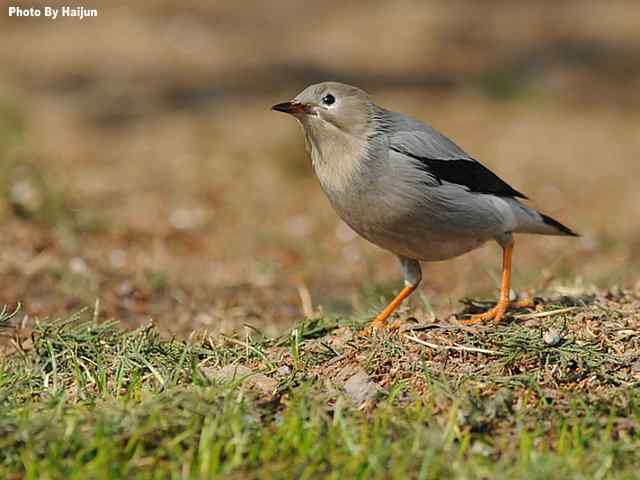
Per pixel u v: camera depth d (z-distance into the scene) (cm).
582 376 802
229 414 699
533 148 2225
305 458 662
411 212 895
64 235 1434
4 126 1923
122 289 1230
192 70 2838
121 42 3077
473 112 2516
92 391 800
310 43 3158
